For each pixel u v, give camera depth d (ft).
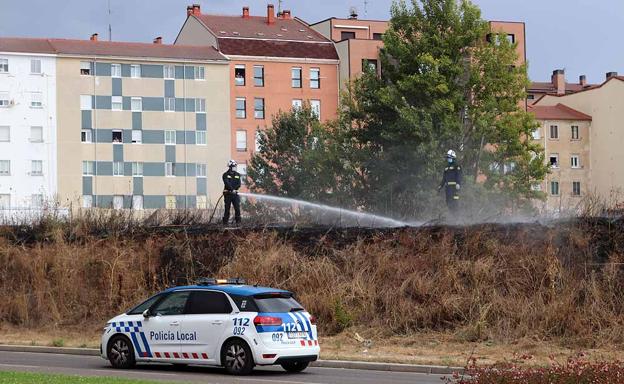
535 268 147.23
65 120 427.74
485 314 139.85
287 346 107.65
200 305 110.52
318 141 312.91
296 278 158.30
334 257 162.20
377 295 150.61
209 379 101.45
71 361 125.18
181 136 442.91
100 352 128.57
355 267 157.48
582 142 497.05
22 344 147.13
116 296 170.50
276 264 162.50
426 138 275.59
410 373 113.70
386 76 293.84
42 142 424.46
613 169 488.44
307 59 472.85
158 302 113.60
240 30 479.82
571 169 495.00
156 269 174.09
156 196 437.58
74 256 178.09
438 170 269.85
